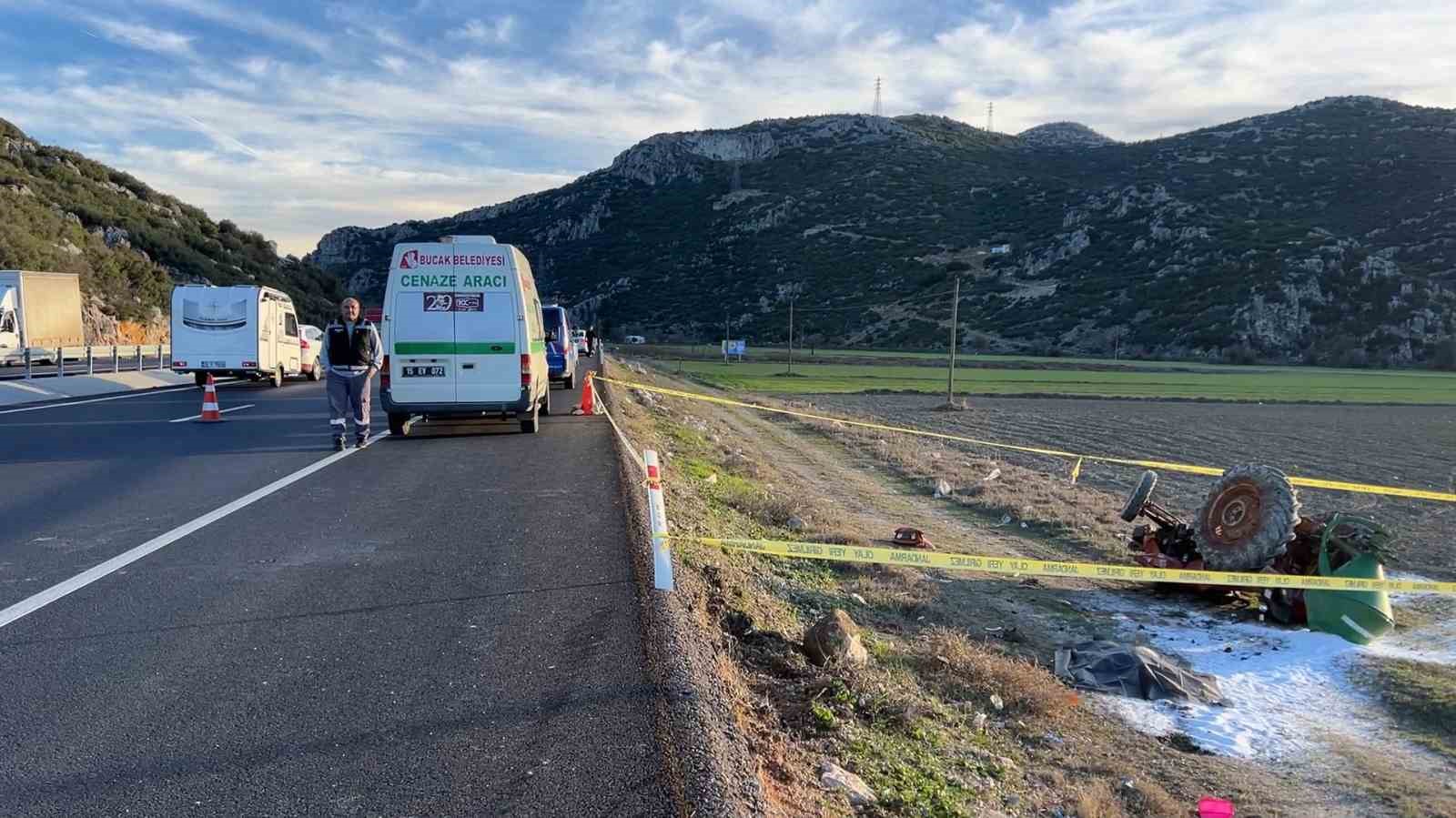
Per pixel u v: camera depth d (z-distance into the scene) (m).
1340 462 25.97
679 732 4.08
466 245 13.68
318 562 6.71
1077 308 116.75
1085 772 5.60
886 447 24.08
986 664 6.82
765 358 95.12
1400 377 77.00
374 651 4.96
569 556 6.94
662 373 56.62
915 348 113.25
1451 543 13.47
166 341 48.09
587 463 11.49
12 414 17.11
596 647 5.05
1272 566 9.16
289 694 4.41
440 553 7.00
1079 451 28.05
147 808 3.40
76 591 5.95
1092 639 8.44
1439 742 6.41
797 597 7.98
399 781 3.62
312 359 28.16
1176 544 10.11
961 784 4.90
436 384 13.66
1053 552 12.14
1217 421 38.97
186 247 60.81
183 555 6.88
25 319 30.86
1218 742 6.35
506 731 4.06
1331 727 6.68
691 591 6.38
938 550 11.19
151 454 12.02
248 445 12.99
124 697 4.35
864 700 5.51
